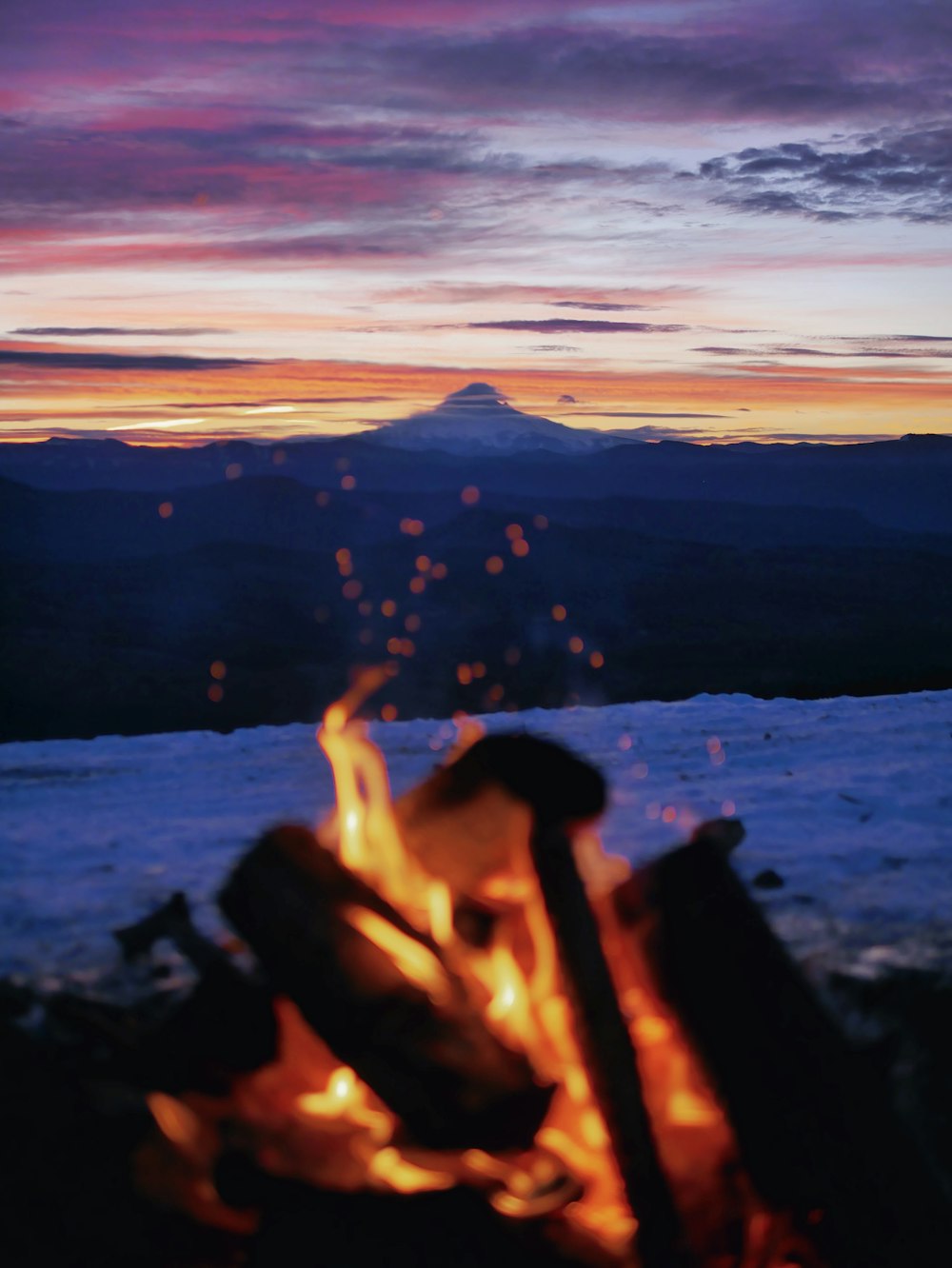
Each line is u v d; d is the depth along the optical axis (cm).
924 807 609
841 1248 235
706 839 291
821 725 841
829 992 370
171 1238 254
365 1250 249
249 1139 282
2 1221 259
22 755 756
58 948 403
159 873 493
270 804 624
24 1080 309
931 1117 299
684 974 271
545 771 277
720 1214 256
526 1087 256
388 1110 262
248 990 307
